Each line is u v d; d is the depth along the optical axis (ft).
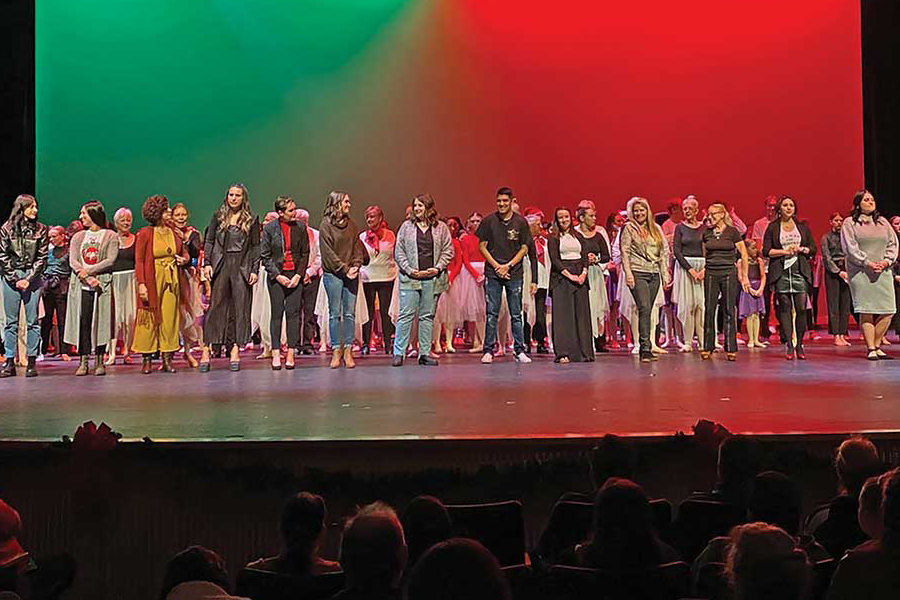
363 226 42.93
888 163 41.57
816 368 25.64
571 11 42.27
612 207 42.86
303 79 42.45
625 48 42.29
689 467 14.11
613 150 42.65
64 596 14.15
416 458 14.32
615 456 11.25
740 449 10.77
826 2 41.70
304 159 42.65
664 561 8.43
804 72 42.04
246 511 14.35
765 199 42.50
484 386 22.12
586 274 29.35
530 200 42.88
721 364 27.45
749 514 9.80
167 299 27.43
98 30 41.63
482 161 42.78
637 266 29.27
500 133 42.68
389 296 34.19
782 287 29.09
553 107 42.60
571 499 11.44
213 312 27.86
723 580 7.23
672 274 34.55
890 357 28.96
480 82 42.55
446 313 34.73
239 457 14.29
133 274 29.50
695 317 32.73
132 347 27.20
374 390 21.53
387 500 14.32
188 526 14.30
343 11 42.29
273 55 42.29
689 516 10.64
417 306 29.09
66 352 34.09
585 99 42.52
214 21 42.01
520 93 42.55
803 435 14.25
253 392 21.48
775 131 42.29
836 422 15.49
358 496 14.34
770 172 42.45
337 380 24.18
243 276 27.96
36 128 41.47
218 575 8.38
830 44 41.83
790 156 42.34
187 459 14.30
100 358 27.07
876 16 41.06
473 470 14.29
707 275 29.40
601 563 8.30
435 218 29.30
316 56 42.37
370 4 42.29
